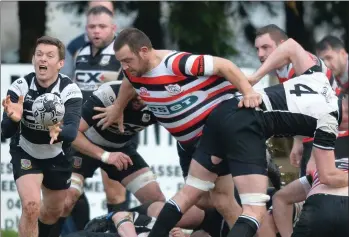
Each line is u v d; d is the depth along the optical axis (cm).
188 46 4134
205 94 2300
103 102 2631
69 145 2514
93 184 3369
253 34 4328
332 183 2273
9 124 2288
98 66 3014
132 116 2644
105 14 3011
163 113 2342
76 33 4325
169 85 2286
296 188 2438
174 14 4112
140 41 2261
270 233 2453
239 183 2233
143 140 3381
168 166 3391
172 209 2270
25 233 2434
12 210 3384
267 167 2383
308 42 4397
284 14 4378
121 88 2547
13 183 3388
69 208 2775
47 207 2595
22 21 4319
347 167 2341
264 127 2258
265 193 2236
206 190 2309
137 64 2273
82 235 2333
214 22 4134
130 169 2775
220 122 2256
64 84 2386
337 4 4366
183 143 2412
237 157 2234
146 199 2762
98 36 2997
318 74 2352
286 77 2645
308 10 4388
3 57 4328
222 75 2278
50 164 2486
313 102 2269
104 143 2730
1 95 3362
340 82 3161
